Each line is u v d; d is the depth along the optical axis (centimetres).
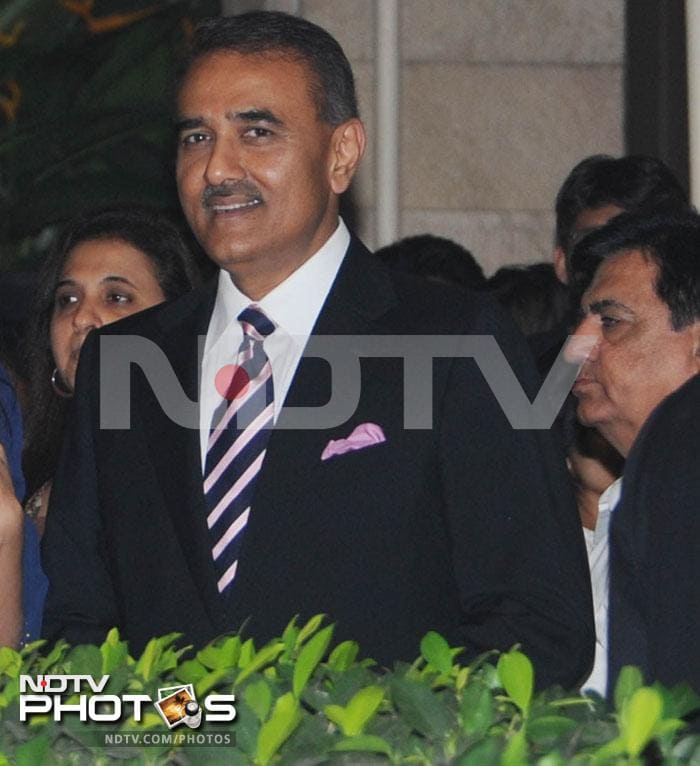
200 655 411
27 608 525
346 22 1121
